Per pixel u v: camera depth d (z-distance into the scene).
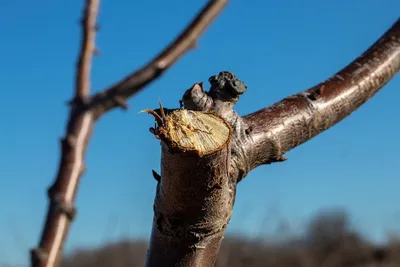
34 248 0.26
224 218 0.47
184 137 0.43
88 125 0.27
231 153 0.49
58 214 0.27
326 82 0.57
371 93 0.59
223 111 0.50
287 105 0.54
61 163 0.27
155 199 0.47
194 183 0.44
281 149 0.52
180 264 0.48
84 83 0.27
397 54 0.60
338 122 0.57
